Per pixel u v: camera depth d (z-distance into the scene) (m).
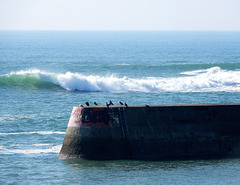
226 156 57.66
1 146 64.56
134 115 56.53
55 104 102.44
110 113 56.38
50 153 60.78
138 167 53.50
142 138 56.34
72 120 57.56
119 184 48.19
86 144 56.38
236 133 58.25
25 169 53.47
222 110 58.28
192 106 57.81
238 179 49.94
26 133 73.00
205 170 52.62
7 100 106.44
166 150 56.62
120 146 56.12
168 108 57.22
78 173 51.69
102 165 54.28
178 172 51.91
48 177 50.66
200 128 57.56
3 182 49.06
